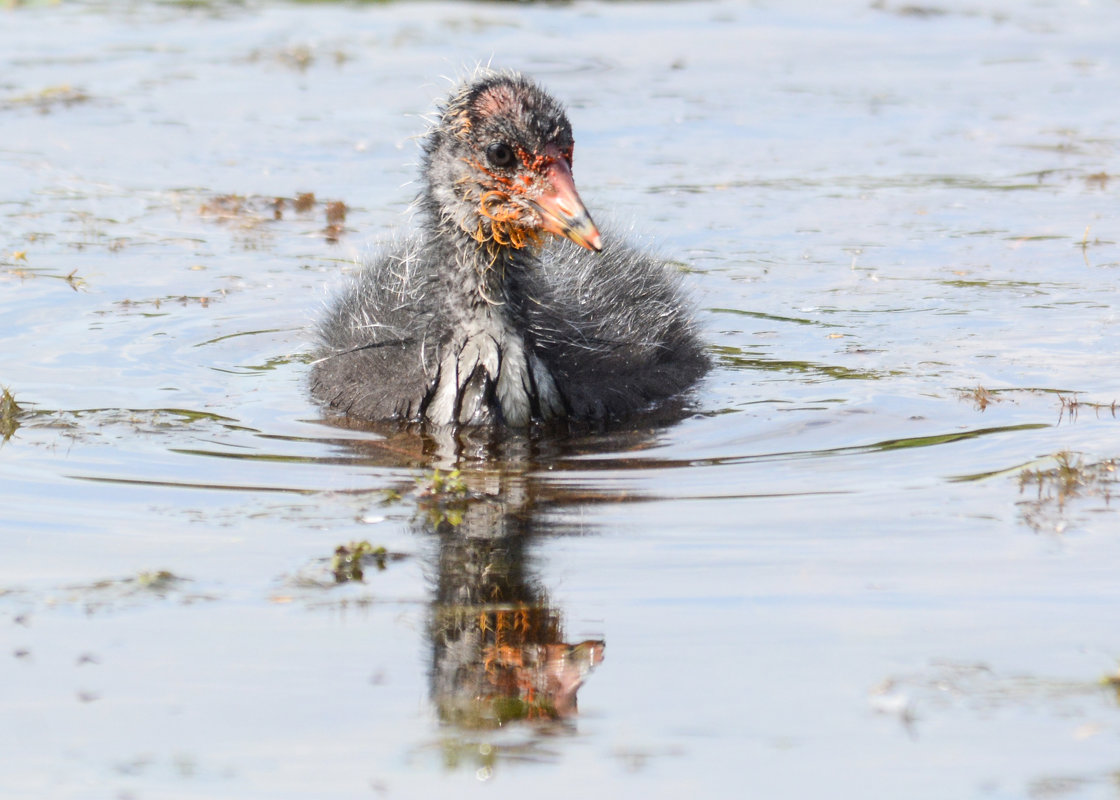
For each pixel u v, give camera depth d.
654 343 12.84
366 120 22.98
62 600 8.16
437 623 7.90
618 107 24.11
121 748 6.68
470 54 27.47
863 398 12.13
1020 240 17.25
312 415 11.85
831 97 24.98
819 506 9.59
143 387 12.46
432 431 11.48
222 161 20.78
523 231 11.75
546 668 7.39
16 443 10.87
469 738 6.79
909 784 6.36
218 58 27.20
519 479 10.23
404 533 9.18
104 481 10.10
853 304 15.09
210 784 6.38
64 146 21.34
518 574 8.50
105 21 30.67
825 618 7.90
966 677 7.25
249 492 9.93
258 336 14.11
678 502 9.71
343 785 6.39
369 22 30.75
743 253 16.91
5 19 30.70
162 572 8.50
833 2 34.19
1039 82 26.08
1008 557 8.69
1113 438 10.85
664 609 8.03
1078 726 6.83
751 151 21.55
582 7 33.06
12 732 6.81
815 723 6.88
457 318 11.90
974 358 13.21
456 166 11.73
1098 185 19.61
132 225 17.77
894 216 18.38
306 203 18.64
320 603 8.15
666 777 6.43
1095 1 34.00
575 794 6.31
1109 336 13.72
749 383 12.70
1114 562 8.59
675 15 32.38
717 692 7.15
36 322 14.16
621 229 15.19
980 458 10.52
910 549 8.82
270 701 7.10
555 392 11.80
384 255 14.16
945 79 26.41
